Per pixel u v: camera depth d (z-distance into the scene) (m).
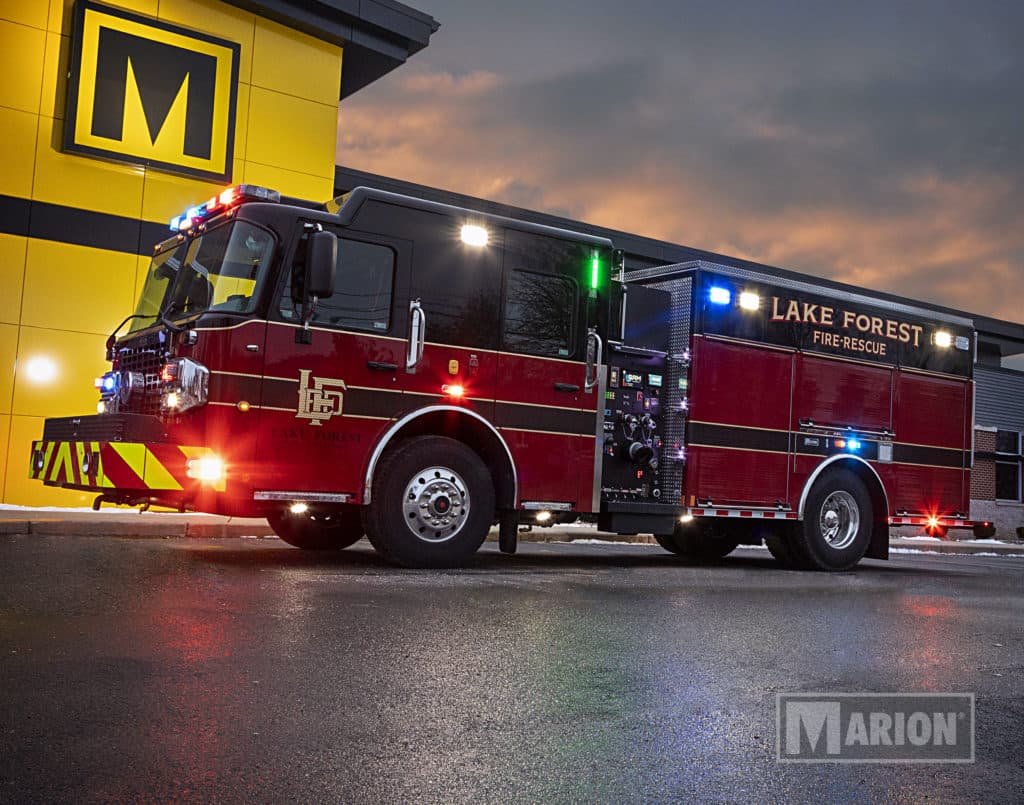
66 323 14.36
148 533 10.95
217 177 15.52
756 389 10.86
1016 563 15.87
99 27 14.55
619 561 11.16
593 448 9.72
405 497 8.62
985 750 3.92
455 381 8.92
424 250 8.86
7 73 14.05
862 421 11.72
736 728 4.05
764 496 10.85
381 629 5.62
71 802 2.89
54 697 3.93
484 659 5.04
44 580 6.66
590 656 5.26
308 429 8.18
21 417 14.03
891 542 20.39
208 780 3.13
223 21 15.77
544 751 3.61
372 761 3.39
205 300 8.22
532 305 9.44
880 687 4.89
